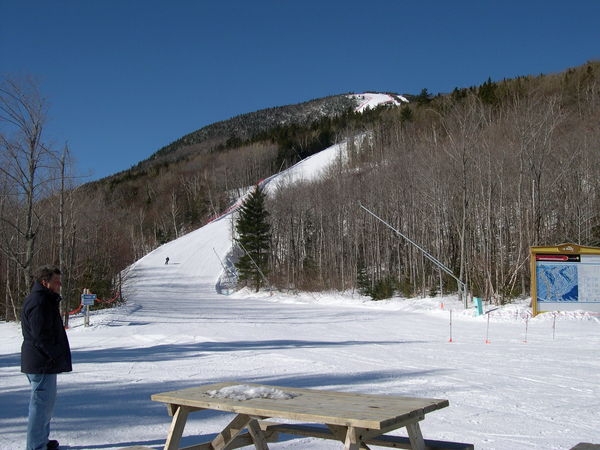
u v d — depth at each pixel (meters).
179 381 9.78
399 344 16.27
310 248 71.19
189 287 68.44
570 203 39.66
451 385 9.26
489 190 35.91
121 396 8.43
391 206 53.72
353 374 10.49
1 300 34.50
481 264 36.31
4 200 27.20
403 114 102.44
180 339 18.19
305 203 72.50
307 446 5.68
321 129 165.88
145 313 32.47
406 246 50.69
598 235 37.31
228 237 92.31
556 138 40.62
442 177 42.56
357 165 84.94
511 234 41.09
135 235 112.12
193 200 135.50
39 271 5.67
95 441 5.98
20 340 19.73
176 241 96.56
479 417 6.96
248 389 4.59
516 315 25.03
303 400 4.24
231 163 153.62
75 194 32.41
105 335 20.14
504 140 41.47
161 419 6.97
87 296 24.06
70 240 31.72
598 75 72.94
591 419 6.86
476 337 18.38
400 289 47.00
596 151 40.44
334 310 35.94
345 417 3.58
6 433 6.34
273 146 161.25
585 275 24.64
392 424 3.53
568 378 9.96
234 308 38.81
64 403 7.93
